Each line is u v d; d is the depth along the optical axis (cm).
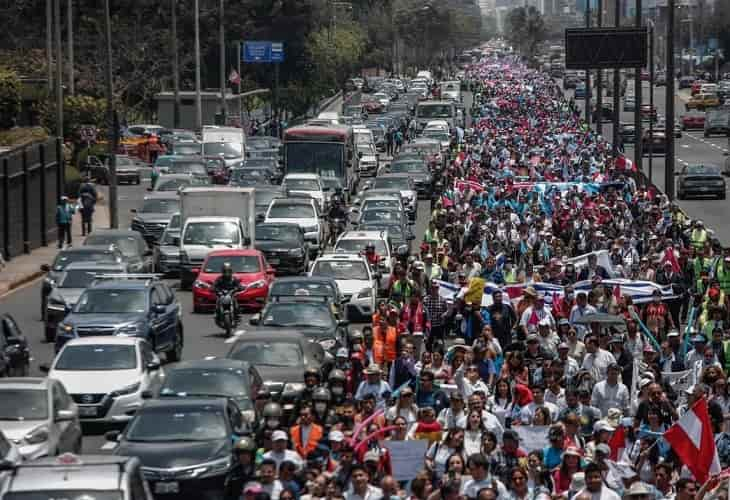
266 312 4234
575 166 10031
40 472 2120
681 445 2562
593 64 9919
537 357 3297
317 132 9738
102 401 3522
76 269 5209
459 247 5912
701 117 17512
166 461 2742
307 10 18712
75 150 11519
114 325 4331
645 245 5909
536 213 6688
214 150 11656
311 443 2670
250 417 3109
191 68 17438
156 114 16425
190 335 5125
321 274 5409
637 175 8906
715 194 10306
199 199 6656
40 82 12162
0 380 3078
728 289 4628
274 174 10144
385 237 6138
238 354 3631
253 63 18250
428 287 4312
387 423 2773
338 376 2883
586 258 4944
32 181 7844
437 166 10788
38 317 5584
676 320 4638
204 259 6197
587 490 2298
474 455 2333
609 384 3022
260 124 16912
